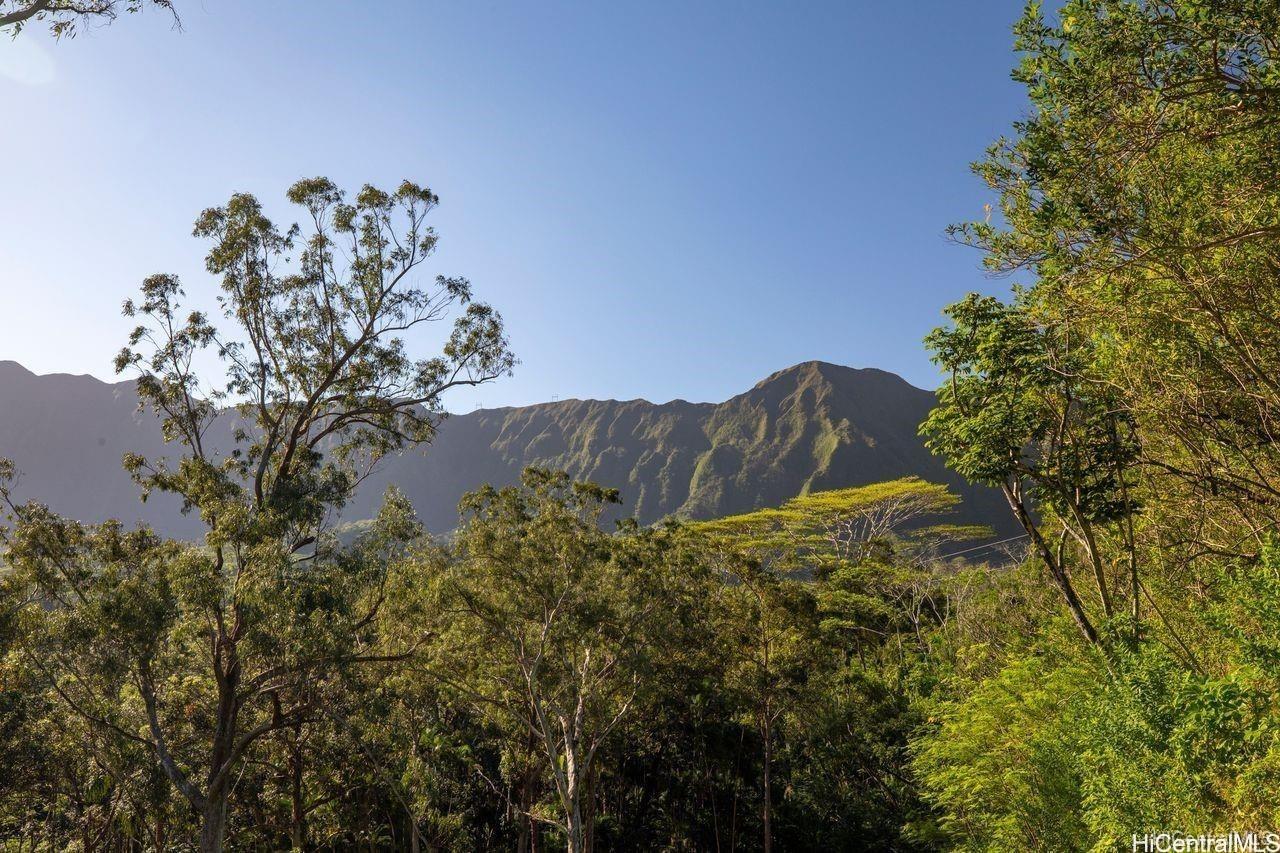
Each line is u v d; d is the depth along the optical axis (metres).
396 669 20.55
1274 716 7.35
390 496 20.69
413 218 22.91
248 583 16.06
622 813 30.41
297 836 22.95
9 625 17.09
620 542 24.22
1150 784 8.45
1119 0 8.05
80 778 21.80
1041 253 10.02
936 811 23.50
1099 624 15.62
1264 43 7.62
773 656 26.06
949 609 38.53
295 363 22.45
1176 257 8.98
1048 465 15.69
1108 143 8.34
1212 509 13.23
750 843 31.16
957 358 16.20
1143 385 11.41
